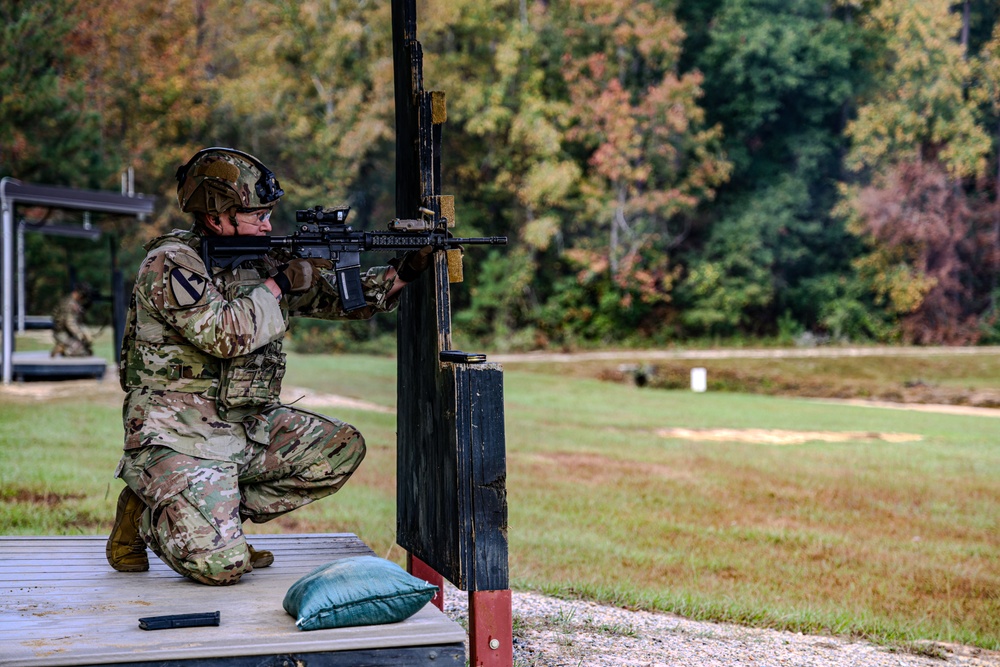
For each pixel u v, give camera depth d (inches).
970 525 453.7
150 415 141.6
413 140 144.4
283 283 142.0
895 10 1841.8
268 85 1895.9
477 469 125.9
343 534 179.2
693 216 1898.4
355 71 1916.8
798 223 1879.9
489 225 1959.9
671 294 1895.9
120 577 145.5
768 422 887.1
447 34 1968.5
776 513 464.4
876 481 571.2
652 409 973.8
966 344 1792.6
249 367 143.9
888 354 1619.1
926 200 1829.5
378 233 141.7
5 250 713.6
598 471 567.8
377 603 119.0
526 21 1931.6
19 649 106.7
